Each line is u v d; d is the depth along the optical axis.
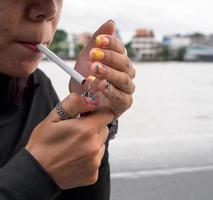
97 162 0.74
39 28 0.74
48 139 0.72
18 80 0.95
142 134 1.91
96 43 0.76
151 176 1.63
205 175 1.73
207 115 2.44
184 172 1.69
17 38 0.73
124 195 1.59
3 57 0.74
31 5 0.72
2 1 0.71
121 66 0.76
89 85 0.74
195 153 1.73
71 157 0.72
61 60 0.76
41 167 0.71
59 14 0.85
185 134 1.94
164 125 2.11
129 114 2.36
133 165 1.61
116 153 1.62
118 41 0.77
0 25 0.72
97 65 0.72
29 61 0.75
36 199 0.71
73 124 0.71
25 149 0.74
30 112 0.97
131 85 0.78
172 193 1.67
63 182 0.74
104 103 0.78
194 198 1.72
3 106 0.94
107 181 0.97
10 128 0.93
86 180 0.75
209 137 1.83
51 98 1.05
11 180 0.70
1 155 0.90
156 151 1.68
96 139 0.73
